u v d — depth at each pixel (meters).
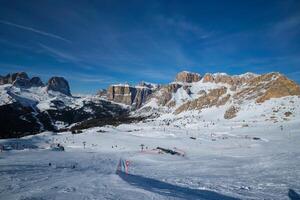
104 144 180.88
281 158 56.19
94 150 158.38
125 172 51.72
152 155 113.31
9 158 89.06
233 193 26.83
